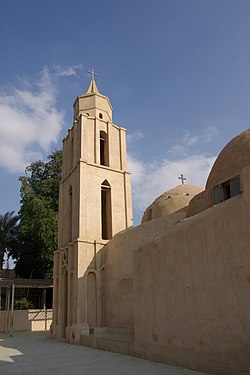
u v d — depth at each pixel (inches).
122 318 716.7
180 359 394.9
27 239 1430.9
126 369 400.8
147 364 426.6
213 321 348.8
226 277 339.0
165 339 427.8
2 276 1424.7
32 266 1400.1
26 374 407.2
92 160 930.7
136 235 715.4
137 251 523.5
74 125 997.8
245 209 327.9
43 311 1236.5
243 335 309.1
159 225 655.8
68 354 564.1
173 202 796.0
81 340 718.5
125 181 963.3
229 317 328.2
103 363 454.0
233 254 334.6
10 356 561.9
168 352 418.9
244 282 316.2
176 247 427.8
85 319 762.2
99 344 621.6
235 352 315.6
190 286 391.9
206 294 364.2
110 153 975.6
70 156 1011.3
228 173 482.9
